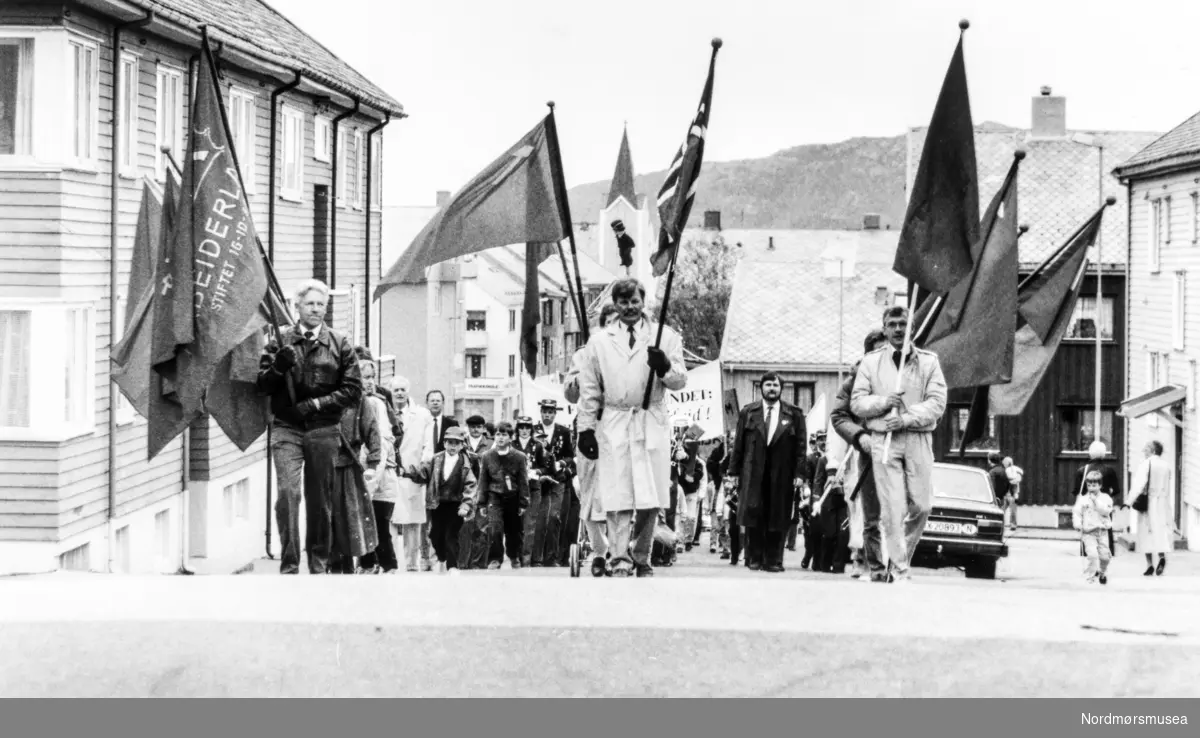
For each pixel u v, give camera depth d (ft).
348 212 159.94
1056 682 25.67
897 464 48.73
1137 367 198.49
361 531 50.31
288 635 26.50
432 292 353.51
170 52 104.37
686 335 471.62
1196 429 172.76
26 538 87.10
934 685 25.81
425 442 80.48
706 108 51.49
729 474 77.05
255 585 29.94
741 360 269.85
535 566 85.71
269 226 129.59
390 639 26.43
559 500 87.56
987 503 98.12
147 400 72.54
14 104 87.76
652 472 46.62
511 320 430.20
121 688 26.50
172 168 57.06
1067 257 83.51
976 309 68.13
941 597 28.99
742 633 26.09
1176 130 198.70
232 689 26.55
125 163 97.66
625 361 46.34
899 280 282.97
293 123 138.72
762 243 553.23
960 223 52.49
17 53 87.66
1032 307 83.92
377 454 53.16
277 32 142.51
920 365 48.57
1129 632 26.21
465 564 86.53
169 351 55.42
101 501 93.76
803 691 26.02
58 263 87.81
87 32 90.79
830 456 84.58
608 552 48.03
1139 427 197.98
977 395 69.31
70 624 26.53
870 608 27.94
